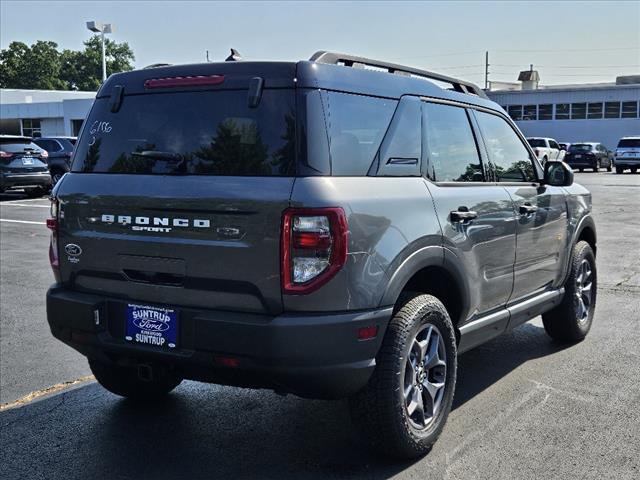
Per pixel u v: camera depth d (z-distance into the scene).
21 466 3.80
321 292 3.22
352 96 3.59
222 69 3.55
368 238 3.37
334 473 3.68
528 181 5.23
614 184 27.36
